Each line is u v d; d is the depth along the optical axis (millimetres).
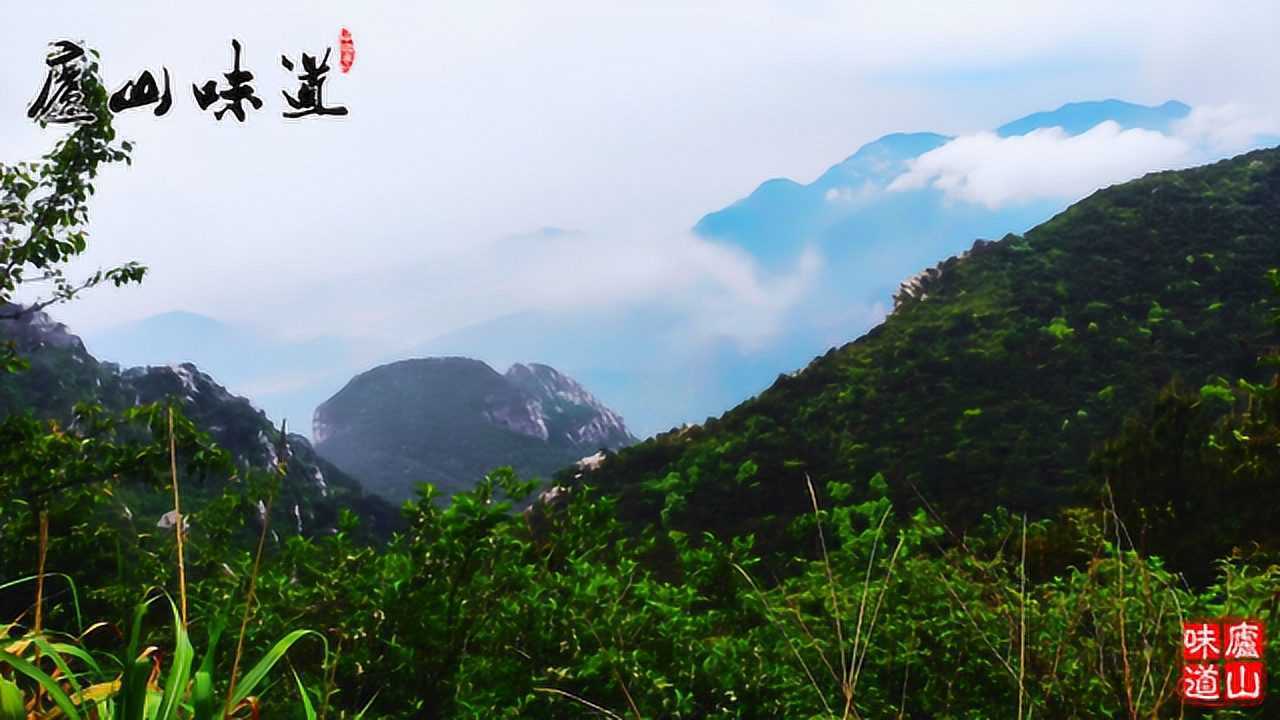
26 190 7035
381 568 4977
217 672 3672
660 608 4844
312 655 4562
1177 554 8305
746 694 4453
